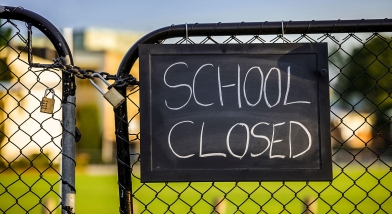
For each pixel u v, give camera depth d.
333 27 2.25
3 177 15.64
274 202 11.55
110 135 31.55
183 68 2.18
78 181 19.67
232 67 2.19
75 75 2.20
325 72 2.18
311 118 2.18
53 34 2.18
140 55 2.17
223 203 6.60
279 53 2.20
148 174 2.13
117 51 34.16
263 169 2.16
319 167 2.17
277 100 2.19
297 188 14.35
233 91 2.18
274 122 2.18
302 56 2.20
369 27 2.26
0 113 8.50
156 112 2.16
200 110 2.17
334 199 11.92
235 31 2.24
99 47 33.41
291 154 2.17
